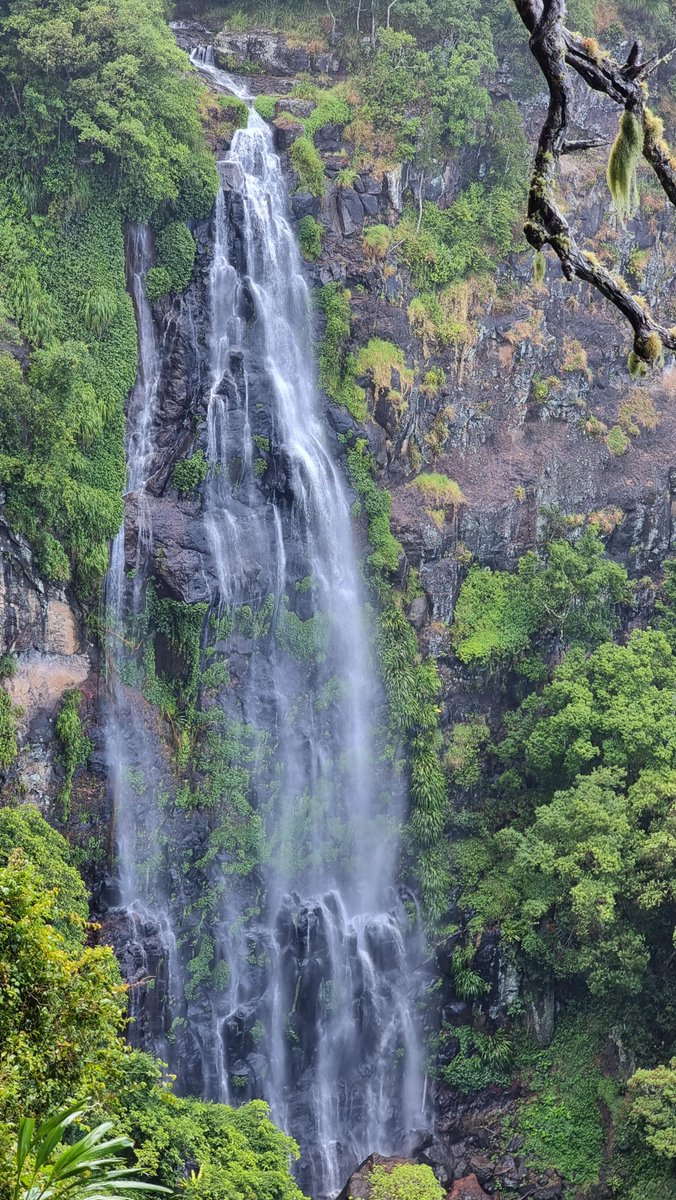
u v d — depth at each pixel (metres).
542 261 10.63
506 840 59.50
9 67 53.88
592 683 59.84
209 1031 54.69
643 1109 49.28
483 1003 58.50
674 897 51.53
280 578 58.91
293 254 61.88
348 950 59.28
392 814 60.66
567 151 10.59
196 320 58.34
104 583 53.50
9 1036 21.61
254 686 57.50
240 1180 38.34
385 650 60.91
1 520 49.25
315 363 61.69
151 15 58.66
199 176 57.69
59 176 54.06
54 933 23.91
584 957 54.47
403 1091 58.53
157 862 53.66
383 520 62.06
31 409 49.34
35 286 52.72
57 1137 15.41
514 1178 54.03
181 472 56.66
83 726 52.28
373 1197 47.44
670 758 56.12
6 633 49.72
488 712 64.50
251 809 56.34
